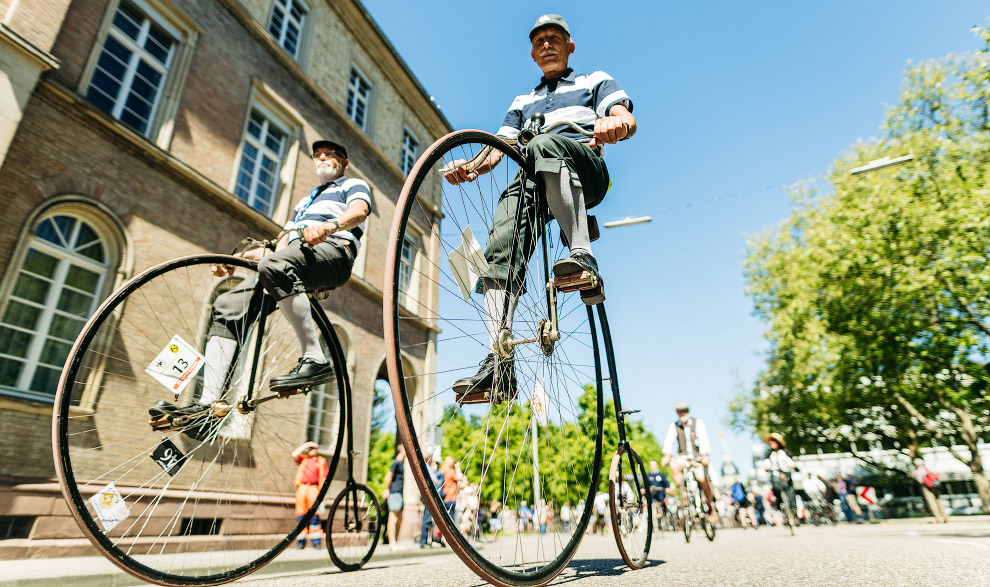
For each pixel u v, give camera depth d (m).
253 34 10.09
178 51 8.49
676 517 11.42
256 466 6.39
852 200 14.59
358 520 3.65
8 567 3.73
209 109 8.78
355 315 11.28
